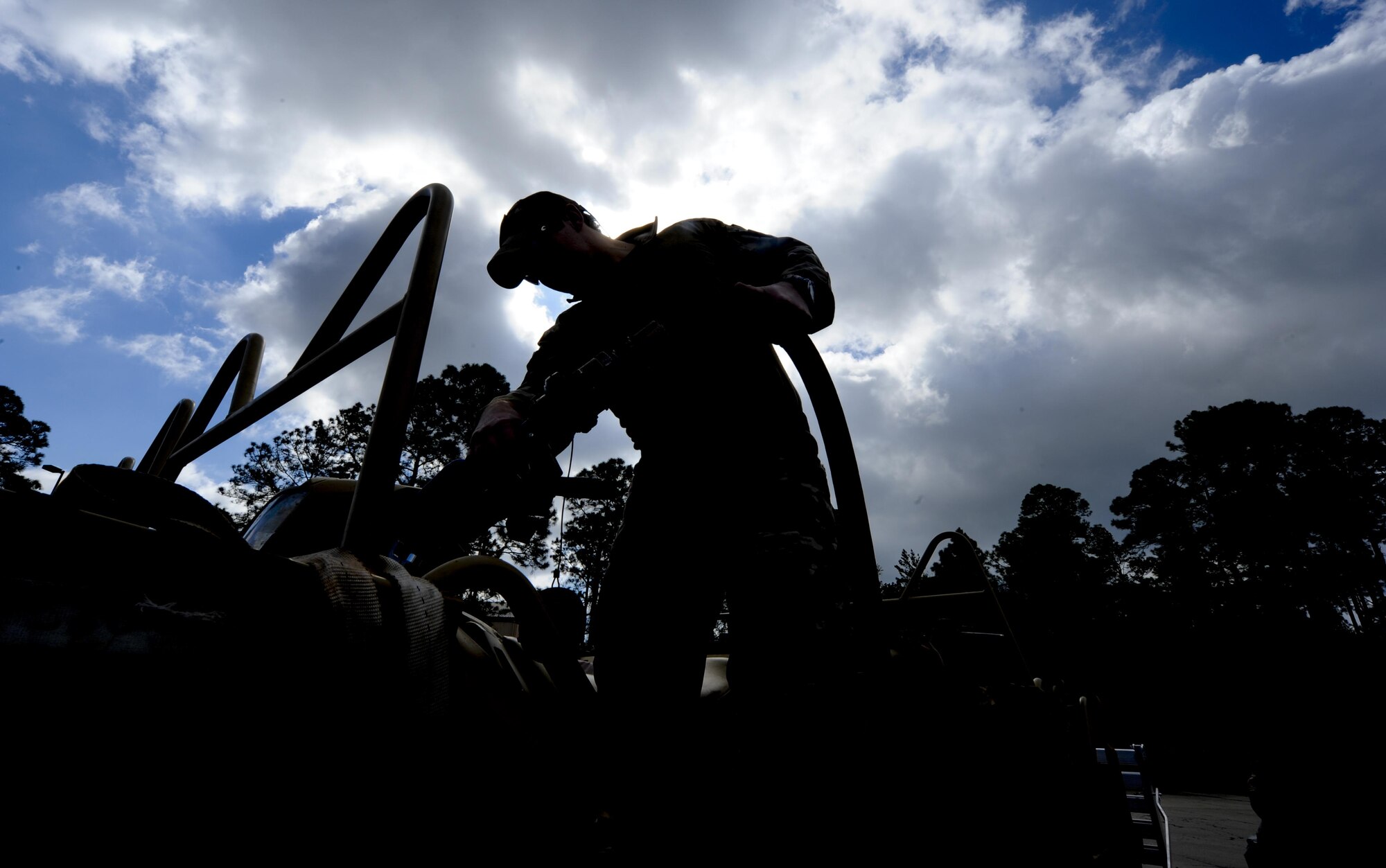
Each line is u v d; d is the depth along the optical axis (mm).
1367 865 2000
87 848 391
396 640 588
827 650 906
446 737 629
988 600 2336
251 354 1687
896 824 952
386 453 785
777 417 1088
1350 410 60688
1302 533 55875
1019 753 1854
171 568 455
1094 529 60250
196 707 449
